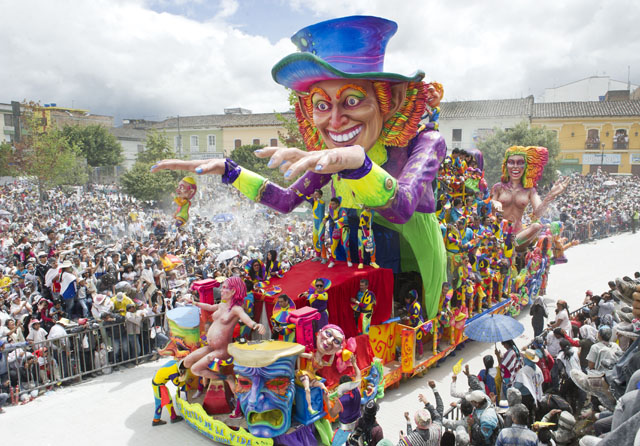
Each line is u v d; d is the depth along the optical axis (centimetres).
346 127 855
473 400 648
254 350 687
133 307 1061
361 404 793
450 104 4681
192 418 795
